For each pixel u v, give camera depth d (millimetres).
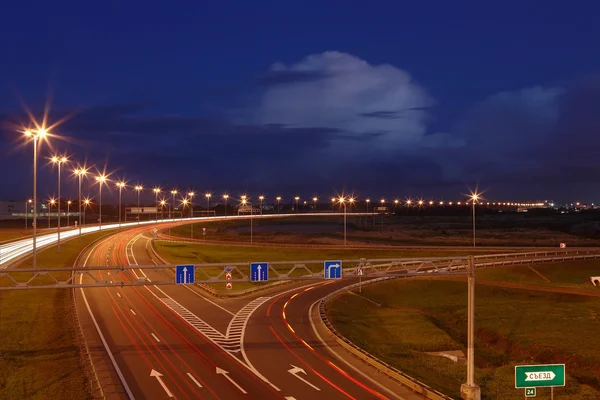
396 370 37750
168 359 41250
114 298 66875
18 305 58250
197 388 34562
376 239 188500
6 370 37656
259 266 39656
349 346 44406
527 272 99500
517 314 71250
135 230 179875
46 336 46906
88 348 44062
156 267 38469
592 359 51625
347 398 33250
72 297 65188
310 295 73062
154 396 32938
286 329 52406
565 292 83500
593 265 104562
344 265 101438
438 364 48344
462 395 36125
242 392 33938
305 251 121188
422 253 114812
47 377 36188
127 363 40000
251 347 45375
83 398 32312
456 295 84250
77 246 118625
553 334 61250
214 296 70438
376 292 81188
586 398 40625
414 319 66438
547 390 42469
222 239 177500
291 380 36625
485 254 114938
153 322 54281
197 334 49594
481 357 55219
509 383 43344
